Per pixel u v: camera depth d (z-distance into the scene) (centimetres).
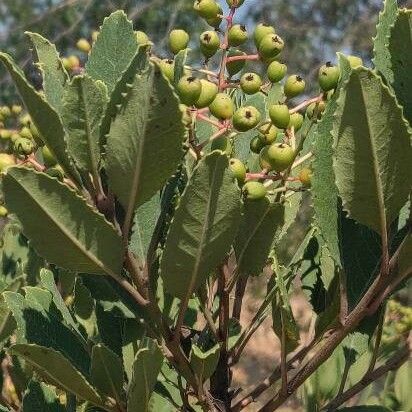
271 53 19
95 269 16
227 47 19
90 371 19
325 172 17
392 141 15
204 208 15
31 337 19
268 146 18
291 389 19
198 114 17
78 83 15
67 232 15
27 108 15
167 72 17
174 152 15
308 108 19
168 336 17
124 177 15
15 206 15
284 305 17
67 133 15
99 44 18
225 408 19
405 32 16
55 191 15
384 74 17
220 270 19
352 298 18
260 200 17
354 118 15
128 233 16
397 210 16
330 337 18
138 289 17
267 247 18
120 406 18
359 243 18
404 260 16
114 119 15
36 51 17
